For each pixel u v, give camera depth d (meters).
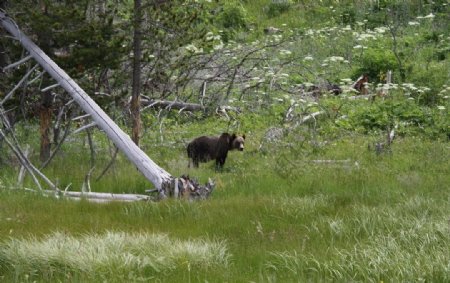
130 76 21.44
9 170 18.25
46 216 14.05
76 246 11.34
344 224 13.20
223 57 29.03
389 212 13.77
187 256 11.23
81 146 21.50
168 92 25.47
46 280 10.45
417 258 10.97
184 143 22.28
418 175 17.58
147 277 10.62
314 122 23.64
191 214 14.27
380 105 25.00
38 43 18.31
